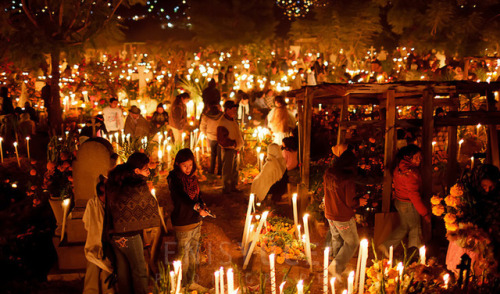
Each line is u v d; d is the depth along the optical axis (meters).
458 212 4.88
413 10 30.72
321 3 34.09
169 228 7.28
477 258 4.80
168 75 22.19
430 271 4.62
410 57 26.17
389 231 6.77
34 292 6.12
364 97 9.46
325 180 6.02
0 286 6.38
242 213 8.70
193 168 5.61
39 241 8.05
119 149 8.98
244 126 15.94
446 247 6.72
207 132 11.10
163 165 10.76
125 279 5.19
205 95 14.77
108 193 5.04
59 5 14.45
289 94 9.54
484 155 7.35
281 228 7.25
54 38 14.52
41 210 9.10
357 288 5.34
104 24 15.16
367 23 31.41
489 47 29.50
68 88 19.56
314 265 6.55
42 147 13.76
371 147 8.75
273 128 11.64
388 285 4.80
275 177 8.78
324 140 10.88
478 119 6.72
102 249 5.16
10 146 13.50
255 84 25.02
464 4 31.64
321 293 5.82
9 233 7.99
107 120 12.03
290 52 34.25
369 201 7.75
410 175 6.23
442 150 9.26
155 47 35.50
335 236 6.18
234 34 35.84
